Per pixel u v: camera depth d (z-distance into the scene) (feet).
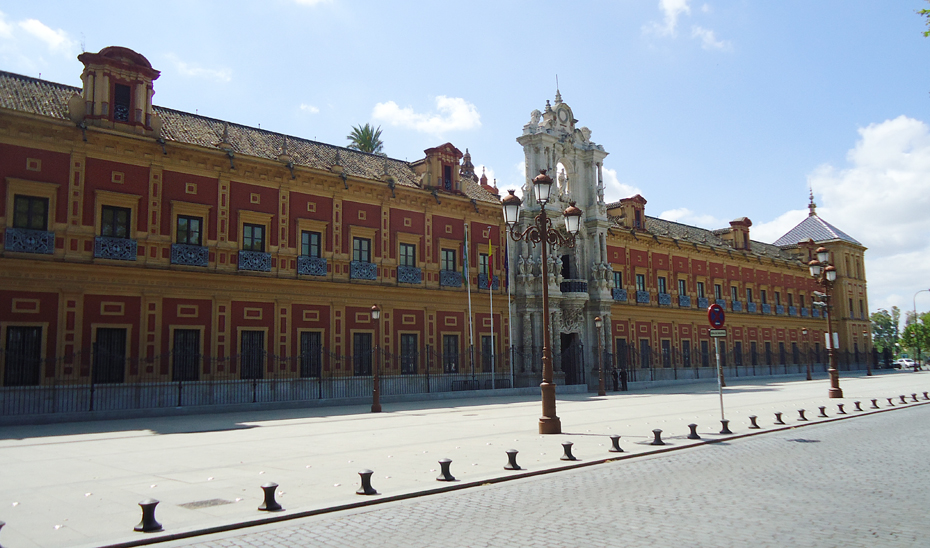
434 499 31.35
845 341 248.73
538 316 137.18
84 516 27.78
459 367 122.52
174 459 43.52
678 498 30.86
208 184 93.97
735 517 27.09
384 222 114.42
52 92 88.58
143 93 89.04
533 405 92.22
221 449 48.52
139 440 54.95
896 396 102.22
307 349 101.96
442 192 122.72
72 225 81.71
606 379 146.61
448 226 124.77
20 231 77.61
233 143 99.96
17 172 78.43
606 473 38.01
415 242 118.73
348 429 62.08
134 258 85.81
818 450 46.65
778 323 221.66
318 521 27.32
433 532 25.34
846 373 224.53
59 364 79.10
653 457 44.01
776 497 30.91
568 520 26.86
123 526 26.09
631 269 168.86
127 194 86.17
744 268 209.77
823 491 32.32
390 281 113.70
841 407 73.97
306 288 102.58
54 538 24.47
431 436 55.57
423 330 117.80
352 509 29.40
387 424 66.54
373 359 109.09
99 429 63.93
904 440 51.85
